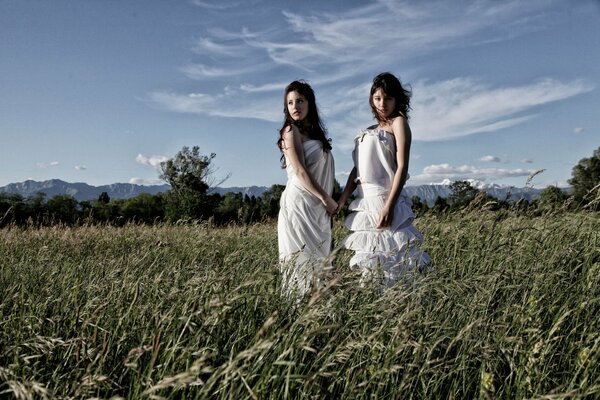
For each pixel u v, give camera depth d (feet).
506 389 8.54
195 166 182.70
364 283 10.98
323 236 16.12
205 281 9.70
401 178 14.80
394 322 9.23
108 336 9.07
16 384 6.14
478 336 9.55
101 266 16.62
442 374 8.65
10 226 31.42
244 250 19.02
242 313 9.70
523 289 11.90
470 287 10.66
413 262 13.88
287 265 12.47
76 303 11.08
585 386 7.97
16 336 9.20
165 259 20.54
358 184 16.30
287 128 15.93
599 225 17.43
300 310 9.65
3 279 16.19
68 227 32.42
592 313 11.32
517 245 15.34
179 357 7.84
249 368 7.47
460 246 16.17
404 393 8.18
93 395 7.23
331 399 7.85
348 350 7.52
